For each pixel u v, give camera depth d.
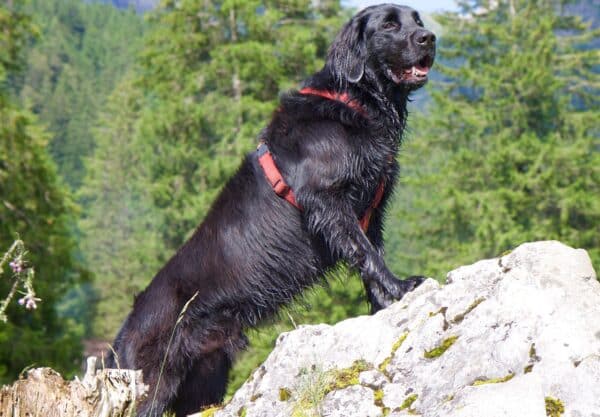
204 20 24.97
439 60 26.69
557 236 21.30
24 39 16.34
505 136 23.03
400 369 2.93
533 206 22.30
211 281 4.41
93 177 54.81
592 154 22.59
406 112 4.79
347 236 4.24
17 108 15.03
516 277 2.92
